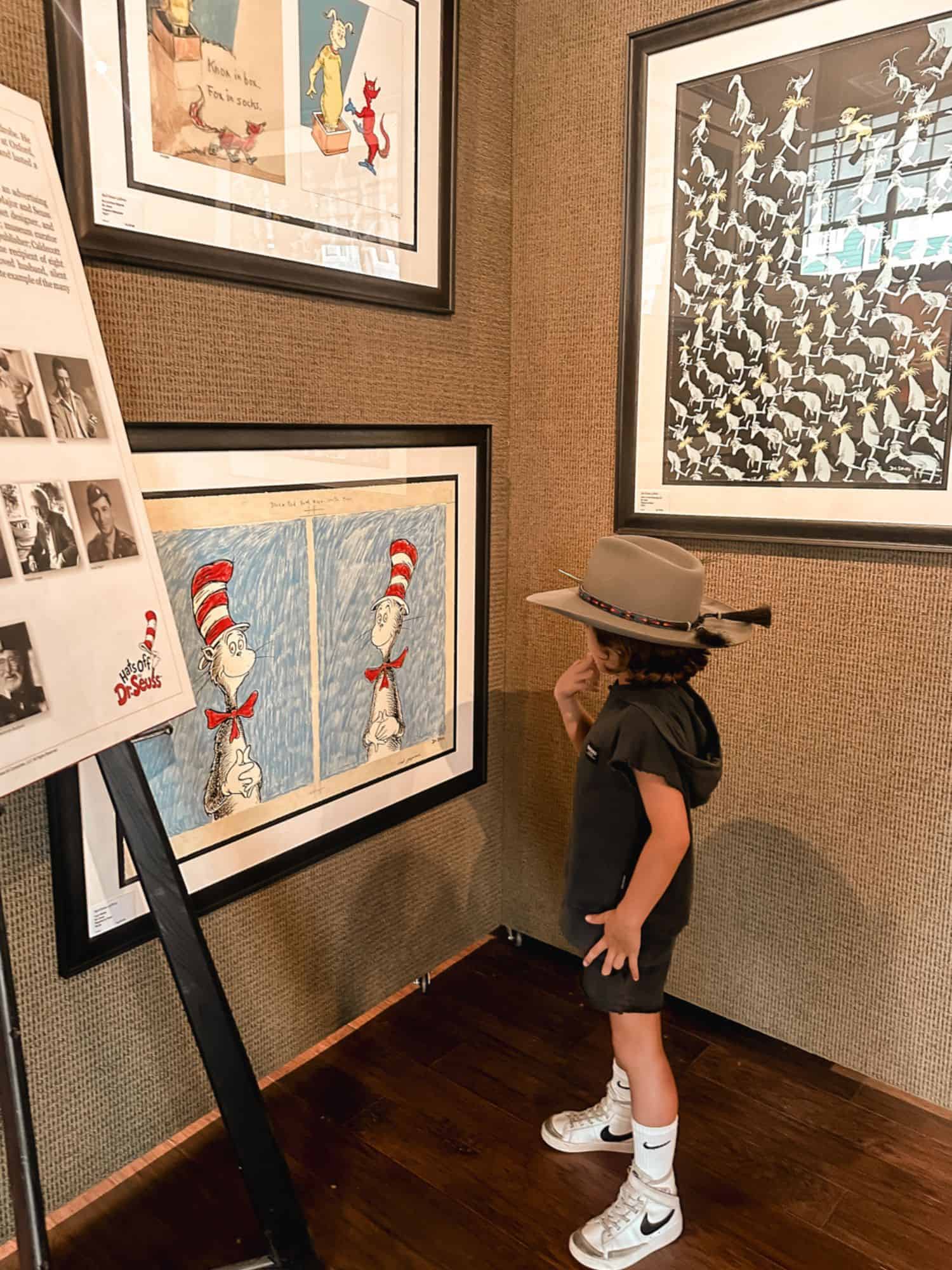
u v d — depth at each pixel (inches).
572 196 76.0
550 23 75.1
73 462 43.1
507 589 86.2
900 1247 57.4
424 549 75.6
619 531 76.9
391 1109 68.4
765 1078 72.8
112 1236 57.1
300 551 64.9
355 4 62.6
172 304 54.9
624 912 52.5
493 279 79.2
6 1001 40.2
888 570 64.4
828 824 69.8
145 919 58.0
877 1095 71.1
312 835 69.2
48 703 40.3
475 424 79.2
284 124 59.3
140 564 46.5
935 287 59.7
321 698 68.4
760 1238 57.7
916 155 59.2
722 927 77.1
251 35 56.6
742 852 74.8
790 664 70.0
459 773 83.1
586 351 77.2
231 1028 49.2
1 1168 52.2
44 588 40.7
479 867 88.0
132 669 45.2
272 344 61.0
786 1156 64.7
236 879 63.7
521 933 91.3
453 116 71.3
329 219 63.1
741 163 66.3
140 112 51.3
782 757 71.4
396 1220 58.6
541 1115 68.0
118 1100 58.9
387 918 78.0
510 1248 56.7
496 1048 75.3
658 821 51.9
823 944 71.5
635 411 74.3
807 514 67.1
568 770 84.1
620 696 55.8
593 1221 57.1
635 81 70.1
